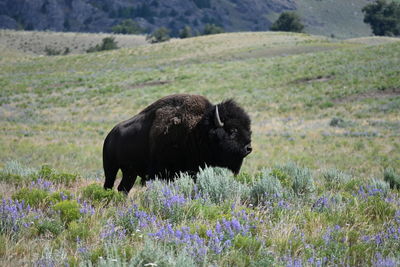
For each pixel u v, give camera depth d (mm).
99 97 165375
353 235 18406
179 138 29031
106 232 17688
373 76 149375
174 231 17172
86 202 23500
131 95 163750
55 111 148375
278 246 16859
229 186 23953
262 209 21656
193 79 183250
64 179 35250
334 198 23984
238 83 169250
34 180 33531
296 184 25719
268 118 122625
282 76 172625
